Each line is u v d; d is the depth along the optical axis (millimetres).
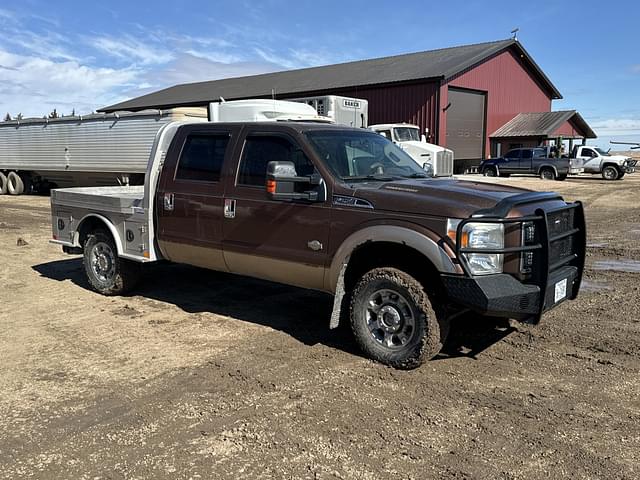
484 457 3400
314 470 3277
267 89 38812
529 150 32188
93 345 5367
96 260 7199
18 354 5137
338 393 4289
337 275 4945
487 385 4422
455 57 36312
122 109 47062
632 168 32156
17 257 9688
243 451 3490
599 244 11156
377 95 34125
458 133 35688
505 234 4441
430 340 4555
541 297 4426
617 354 5062
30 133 21719
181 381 4535
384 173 5484
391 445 3543
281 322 6051
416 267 4746
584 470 3258
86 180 20109
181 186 6031
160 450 3510
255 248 5457
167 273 8328
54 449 3531
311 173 5090
